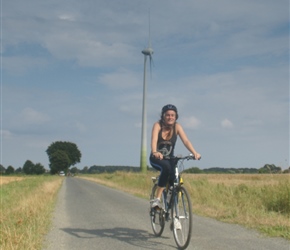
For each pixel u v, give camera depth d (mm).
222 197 12984
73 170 137500
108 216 10477
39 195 16578
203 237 7121
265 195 11516
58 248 6473
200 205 12086
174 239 6918
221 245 6434
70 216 10531
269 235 7199
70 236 7535
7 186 29141
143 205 13461
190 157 6344
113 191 21734
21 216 9383
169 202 6730
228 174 38125
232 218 9250
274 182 12211
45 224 8758
